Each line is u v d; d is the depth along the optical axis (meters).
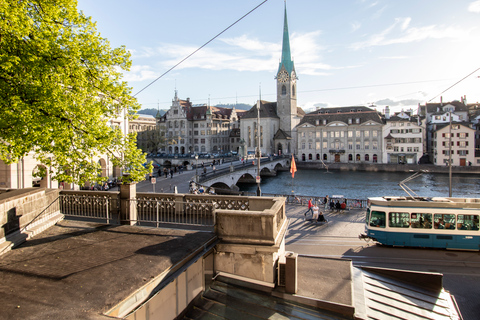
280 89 138.38
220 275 10.68
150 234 10.77
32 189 12.27
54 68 12.16
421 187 71.38
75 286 7.30
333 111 124.00
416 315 11.20
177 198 15.24
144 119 156.38
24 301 6.71
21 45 11.60
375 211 22.73
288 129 137.50
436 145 97.00
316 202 37.44
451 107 108.44
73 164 13.76
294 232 26.42
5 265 8.54
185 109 139.50
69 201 14.23
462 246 21.30
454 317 11.59
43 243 10.16
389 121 106.88
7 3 10.40
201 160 103.69
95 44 13.52
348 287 10.96
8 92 11.59
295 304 9.95
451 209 21.47
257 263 10.36
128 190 12.62
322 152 118.75
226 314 9.24
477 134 97.44
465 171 88.94
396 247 22.41
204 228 13.03
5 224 10.13
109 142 13.64
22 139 11.80
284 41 137.25
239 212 10.41
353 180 84.31
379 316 10.53
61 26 13.04
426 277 13.14
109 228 11.61
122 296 6.88
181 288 8.98
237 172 66.38
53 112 11.86
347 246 22.77
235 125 156.25
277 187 76.75
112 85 14.32
